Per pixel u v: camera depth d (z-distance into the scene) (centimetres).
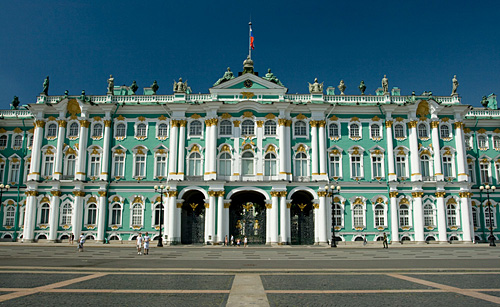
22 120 6153
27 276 2078
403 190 5666
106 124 5797
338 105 5781
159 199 5631
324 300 1504
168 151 5762
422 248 4841
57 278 2019
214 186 5441
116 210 5647
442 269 2392
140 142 5822
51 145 5797
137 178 5719
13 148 6147
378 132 5847
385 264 2800
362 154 5769
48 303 1420
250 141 5691
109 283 1872
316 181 5512
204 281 1955
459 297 1566
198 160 5703
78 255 3584
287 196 5500
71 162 5784
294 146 5716
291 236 5559
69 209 5631
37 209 5634
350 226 5566
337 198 5622
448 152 5816
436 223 5612
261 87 5875
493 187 5419
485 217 5994
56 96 5994
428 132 5834
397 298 1545
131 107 5838
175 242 5344
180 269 2403
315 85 5900
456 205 5669
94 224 5584
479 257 3425
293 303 1449
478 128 6266
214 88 5844
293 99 5900
